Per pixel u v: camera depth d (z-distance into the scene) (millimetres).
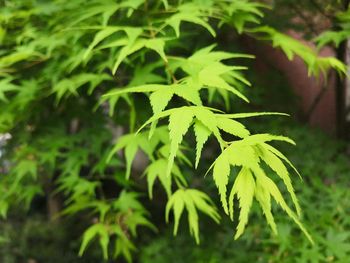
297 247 1810
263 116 2625
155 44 1196
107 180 3096
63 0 1759
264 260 1897
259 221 2061
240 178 742
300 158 2371
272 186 741
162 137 1488
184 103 1972
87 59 1573
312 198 2172
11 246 3533
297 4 2033
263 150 757
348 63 2293
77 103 2201
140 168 3045
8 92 1988
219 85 973
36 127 2195
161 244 2576
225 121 813
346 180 2289
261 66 3025
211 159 2518
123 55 1175
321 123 3227
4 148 2309
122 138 1506
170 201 1437
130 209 1918
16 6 1907
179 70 1633
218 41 2416
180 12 1454
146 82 1447
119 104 2008
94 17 1553
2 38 1855
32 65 1880
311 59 1634
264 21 2074
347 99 2930
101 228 1798
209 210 1475
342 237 1784
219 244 2275
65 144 2076
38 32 1803
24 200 3359
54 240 3559
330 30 2033
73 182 1962
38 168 2162
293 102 2986
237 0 1683
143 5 1564
